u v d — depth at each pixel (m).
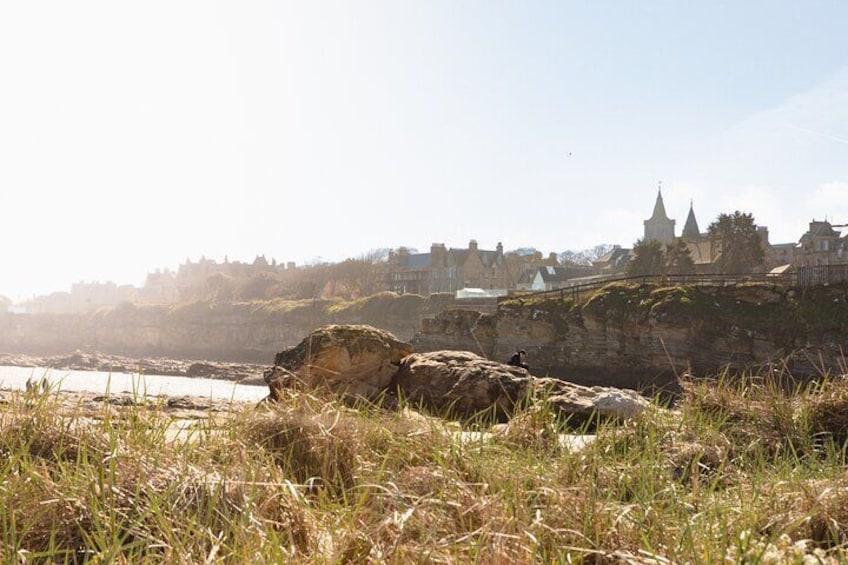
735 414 6.64
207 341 156.25
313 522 3.36
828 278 57.34
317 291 157.88
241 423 4.80
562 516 3.37
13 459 3.33
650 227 162.25
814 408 6.60
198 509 3.03
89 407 5.07
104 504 3.02
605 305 64.56
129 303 179.00
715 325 58.53
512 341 69.56
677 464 5.14
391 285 156.62
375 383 10.61
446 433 4.92
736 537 3.11
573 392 9.35
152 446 3.98
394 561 2.84
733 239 99.44
